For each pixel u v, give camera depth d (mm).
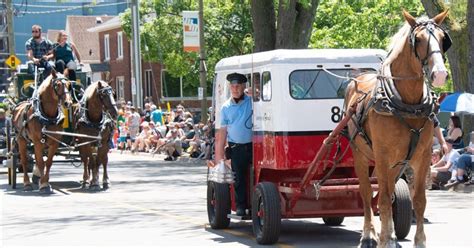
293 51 16016
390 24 62531
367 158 14594
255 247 15812
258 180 16625
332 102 15859
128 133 56438
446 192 25766
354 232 17844
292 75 15867
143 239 17219
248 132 16984
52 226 19578
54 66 30234
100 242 16953
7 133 30359
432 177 26500
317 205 16141
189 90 82375
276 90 15805
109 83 28672
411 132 13070
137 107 59094
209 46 65375
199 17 45438
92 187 28750
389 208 13430
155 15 70125
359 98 14195
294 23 36406
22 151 28703
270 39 37438
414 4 62750
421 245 13602
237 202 17219
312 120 15805
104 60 90375
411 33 12742
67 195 26891
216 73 18625
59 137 27375
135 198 25719
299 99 15781
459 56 31312
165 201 24734
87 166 29031
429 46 12398
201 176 34219
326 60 15961
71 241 17203
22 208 23391
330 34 63438
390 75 13148
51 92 26906
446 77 12086
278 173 16750
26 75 30969
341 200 16156
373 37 63000
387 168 13422
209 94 78062
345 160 15805
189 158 44281
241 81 16812
